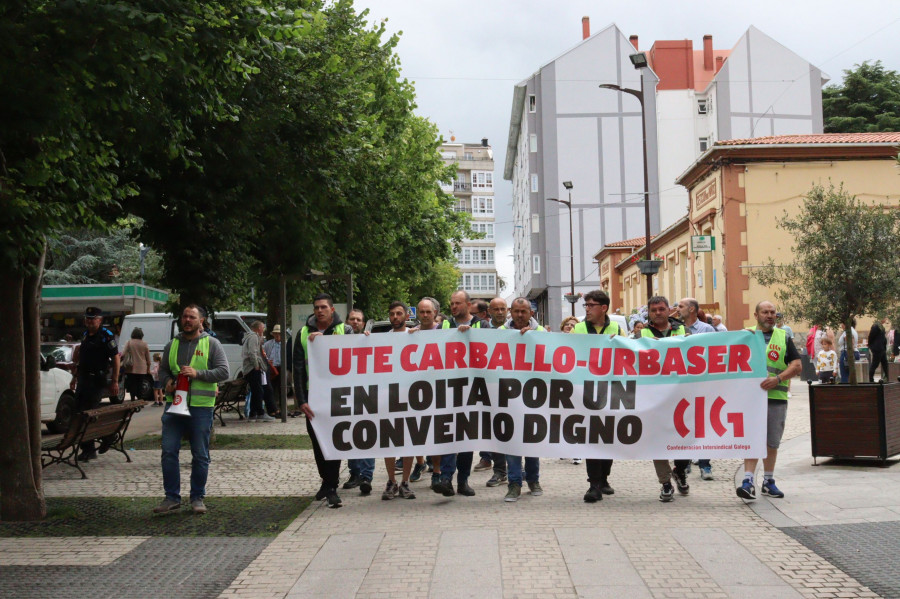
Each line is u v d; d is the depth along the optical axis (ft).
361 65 63.52
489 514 25.91
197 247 46.65
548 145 218.59
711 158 96.22
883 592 17.53
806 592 17.61
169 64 25.38
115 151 35.60
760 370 27.81
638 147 217.77
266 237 57.41
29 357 27.32
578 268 218.59
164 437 27.53
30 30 22.89
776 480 30.99
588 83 218.59
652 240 133.59
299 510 27.81
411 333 28.99
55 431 54.08
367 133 62.28
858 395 33.09
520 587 18.22
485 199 433.89
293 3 30.17
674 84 217.97
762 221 92.89
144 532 24.72
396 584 18.70
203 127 42.55
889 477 30.45
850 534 22.38
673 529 23.39
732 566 19.60
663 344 28.48
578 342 28.76
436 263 108.99
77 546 22.98
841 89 188.55
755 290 92.43
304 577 19.56
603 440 28.32
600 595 17.62
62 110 24.61
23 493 26.45
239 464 38.45
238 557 21.65
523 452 28.50
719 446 27.84
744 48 206.39
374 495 30.30
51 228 26.55
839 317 39.75
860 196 92.17
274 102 45.11
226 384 56.13
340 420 28.55
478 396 28.89
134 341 60.85
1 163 25.50
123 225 48.70
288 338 68.13
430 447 28.60
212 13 26.09
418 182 90.58
